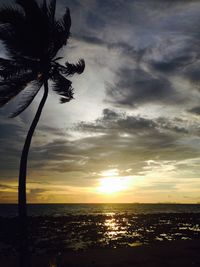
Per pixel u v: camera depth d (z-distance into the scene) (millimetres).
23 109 15211
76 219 57438
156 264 16938
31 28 14258
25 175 13961
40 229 39875
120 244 25969
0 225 46719
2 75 14516
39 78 15406
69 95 16594
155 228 41125
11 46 14391
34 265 17281
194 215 75625
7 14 13938
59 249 23125
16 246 26328
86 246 25016
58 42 14945
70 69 15773
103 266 16688
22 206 13508
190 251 21188
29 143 14422
